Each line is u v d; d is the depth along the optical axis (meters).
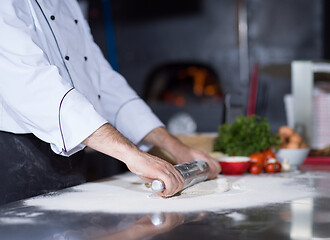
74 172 1.36
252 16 4.80
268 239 0.70
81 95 1.11
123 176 1.54
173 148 1.45
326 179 1.40
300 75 2.16
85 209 0.95
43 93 1.09
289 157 1.70
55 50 1.28
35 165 1.25
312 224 0.79
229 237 0.71
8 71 1.10
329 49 4.62
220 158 1.58
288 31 4.73
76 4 1.46
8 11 1.13
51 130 1.10
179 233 0.74
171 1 5.01
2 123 1.20
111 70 1.56
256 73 2.46
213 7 4.89
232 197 1.07
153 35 5.11
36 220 0.85
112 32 5.18
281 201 1.02
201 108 4.93
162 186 1.02
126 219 0.85
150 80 5.20
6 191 1.20
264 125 1.66
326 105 2.26
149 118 1.50
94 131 1.08
